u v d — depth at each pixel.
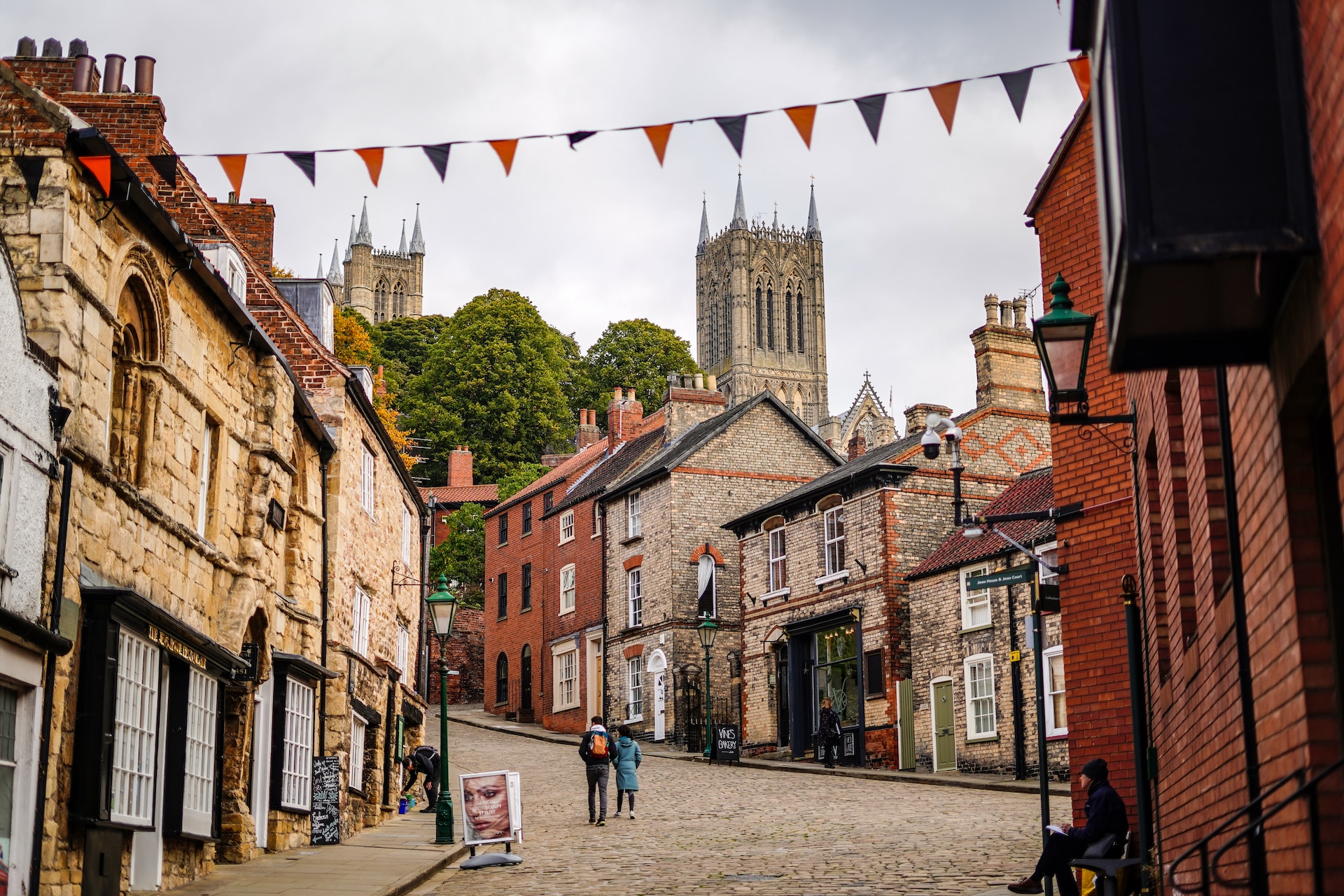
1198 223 4.81
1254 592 6.38
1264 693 6.23
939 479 34.94
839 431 99.25
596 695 46.66
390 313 141.12
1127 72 4.96
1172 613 10.02
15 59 20.88
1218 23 4.97
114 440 13.22
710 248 129.12
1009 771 28.97
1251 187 4.83
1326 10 4.54
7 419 10.12
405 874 15.94
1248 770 6.64
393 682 27.25
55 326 11.22
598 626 46.81
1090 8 6.03
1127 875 12.27
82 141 11.55
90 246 11.95
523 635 52.50
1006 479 35.62
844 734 34.50
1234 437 6.69
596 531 47.94
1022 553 29.41
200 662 14.78
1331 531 5.39
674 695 41.62
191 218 21.02
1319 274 4.73
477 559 63.28
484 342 82.62
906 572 34.00
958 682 31.06
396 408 82.00
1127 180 4.89
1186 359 5.62
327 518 21.47
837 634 35.72
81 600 11.66
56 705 11.12
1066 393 10.45
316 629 20.36
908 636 33.50
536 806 26.39
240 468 16.83
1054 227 14.95
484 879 16.52
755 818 23.34
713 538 43.47
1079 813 13.79
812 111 8.42
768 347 124.75
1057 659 28.23
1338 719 5.27
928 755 31.78
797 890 14.73
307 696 19.84
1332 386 4.64
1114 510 13.89
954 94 8.28
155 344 13.79
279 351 17.94
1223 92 4.91
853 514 35.47
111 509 12.41
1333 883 5.17
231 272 19.61
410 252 146.62
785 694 37.97
